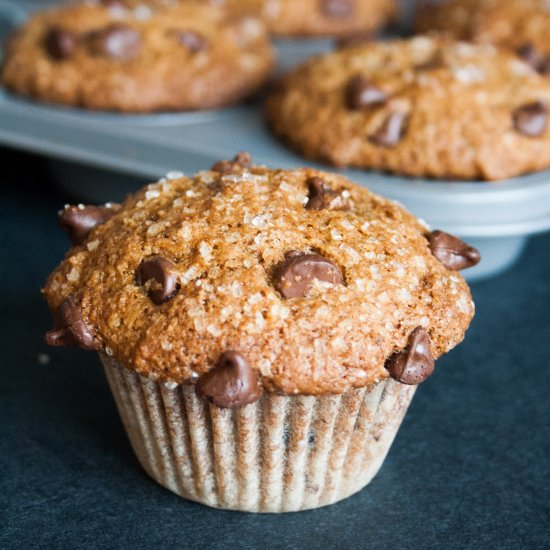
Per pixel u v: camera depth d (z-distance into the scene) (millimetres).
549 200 381
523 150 386
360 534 292
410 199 374
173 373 273
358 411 286
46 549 285
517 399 340
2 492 300
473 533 294
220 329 272
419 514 299
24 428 321
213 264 278
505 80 401
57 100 428
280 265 279
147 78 426
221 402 268
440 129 384
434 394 340
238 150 402
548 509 302
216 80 437
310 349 272
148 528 292
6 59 444
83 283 287
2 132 418
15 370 342
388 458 316
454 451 319
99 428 322
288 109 410
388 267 283
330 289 277
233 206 287
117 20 440
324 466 292
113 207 302
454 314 285
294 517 297
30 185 459
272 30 583
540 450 321
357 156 389
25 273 391
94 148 406
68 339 283
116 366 288
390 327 277
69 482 304
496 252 393
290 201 292
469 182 384
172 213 289
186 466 293
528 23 543
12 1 580
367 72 406
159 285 277
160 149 397
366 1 611
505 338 368
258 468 289
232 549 287
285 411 280
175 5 468
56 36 427
